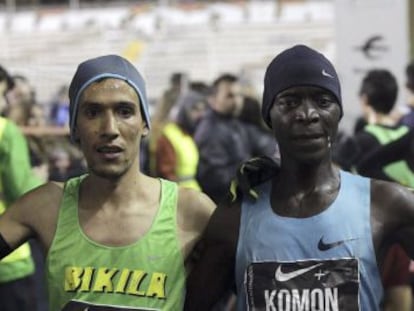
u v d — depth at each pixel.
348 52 8.52
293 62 2.71
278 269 2.68
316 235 2.68
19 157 4.69
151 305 2.84
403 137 4.61
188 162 7.30
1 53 24.72
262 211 2.76
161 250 2.88
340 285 2.64
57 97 14.92
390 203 2.72
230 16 24.64
